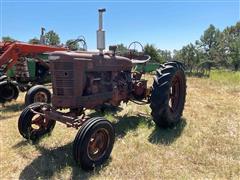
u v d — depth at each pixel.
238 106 7.59
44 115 4.75
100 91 5.10
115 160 4.41
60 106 4.63
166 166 4.25
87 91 4.83
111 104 5.53
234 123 6.10
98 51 5.28
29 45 7.99
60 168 4.16
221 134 5.47
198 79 15.80
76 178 3.93
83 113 4.93
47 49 8.31
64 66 4.50
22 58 9.07
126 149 4.79
